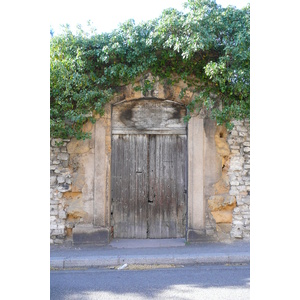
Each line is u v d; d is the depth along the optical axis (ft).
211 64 25.62
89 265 23.06
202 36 25.39
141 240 28.50
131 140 28.91
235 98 28.02
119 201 28.94
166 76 27.76
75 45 27.04
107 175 27.91
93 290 18.17
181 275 20.63
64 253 24.93
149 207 28.99
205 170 28.04
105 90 27.17
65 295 17.48
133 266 22.79
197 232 27.50
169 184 28.96
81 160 28.04
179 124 28.89
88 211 27.76
